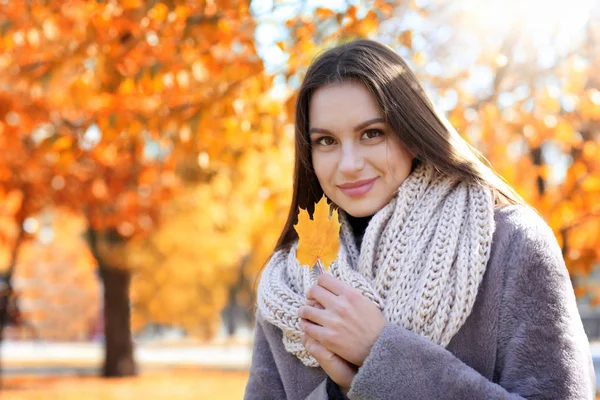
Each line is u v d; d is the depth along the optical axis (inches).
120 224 455.5
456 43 220.5
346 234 83.4
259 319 91.4
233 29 193.2
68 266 1253.7
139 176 338.3
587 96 217.3
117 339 714.2
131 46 188.9
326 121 77.9
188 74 204.5
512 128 224.1
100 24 187.5
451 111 219.1
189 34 189.9
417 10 206.7
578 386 67.0
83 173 328.8
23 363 922.1
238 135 205.6
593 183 224.5
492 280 72.1
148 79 190.5
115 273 704.4
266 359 90.7
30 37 205.5
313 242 77.2
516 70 221.5
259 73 200.2
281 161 257.0
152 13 188.5
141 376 713.0
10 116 274.8
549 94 218.4
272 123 208.7
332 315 72.3
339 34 192.7
